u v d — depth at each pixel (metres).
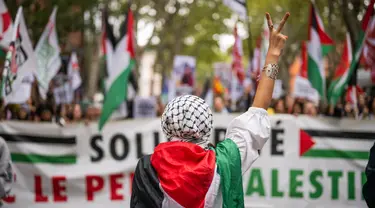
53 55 6.36
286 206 5.85
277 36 2.56
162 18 15.76
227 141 2.42
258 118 2.47
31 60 5.42
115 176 6.04
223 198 2.30
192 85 8.31
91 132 6.05
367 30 6.16
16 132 5.93
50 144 5.99
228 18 17.12
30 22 10.76
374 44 6.38
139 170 2.39
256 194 5.87
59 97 7.74
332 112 7.32
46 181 5.96
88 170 6.01
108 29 6.89
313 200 5.82
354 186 5.79
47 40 6.35
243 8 6.69
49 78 6.34
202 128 2.37
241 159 2.39
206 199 2.28
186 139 2.40
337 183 5.80
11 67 5.03
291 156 5.85
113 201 6.02
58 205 5.96
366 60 6.47
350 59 6.54
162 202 2.29
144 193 2.32
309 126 5.83
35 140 5.96
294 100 8.02
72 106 7.67
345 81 6.54
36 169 5.94
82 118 8.13
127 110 7.48
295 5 14.13
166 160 2.32
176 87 8.30
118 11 14.67
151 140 6.09
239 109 8.29
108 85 6.30
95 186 6.02
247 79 8.77
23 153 5.93
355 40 9.13
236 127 2.47
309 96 7.39
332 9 11.13
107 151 6.06
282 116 5.86
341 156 5.79
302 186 5.84
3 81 4.81
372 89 7.53
